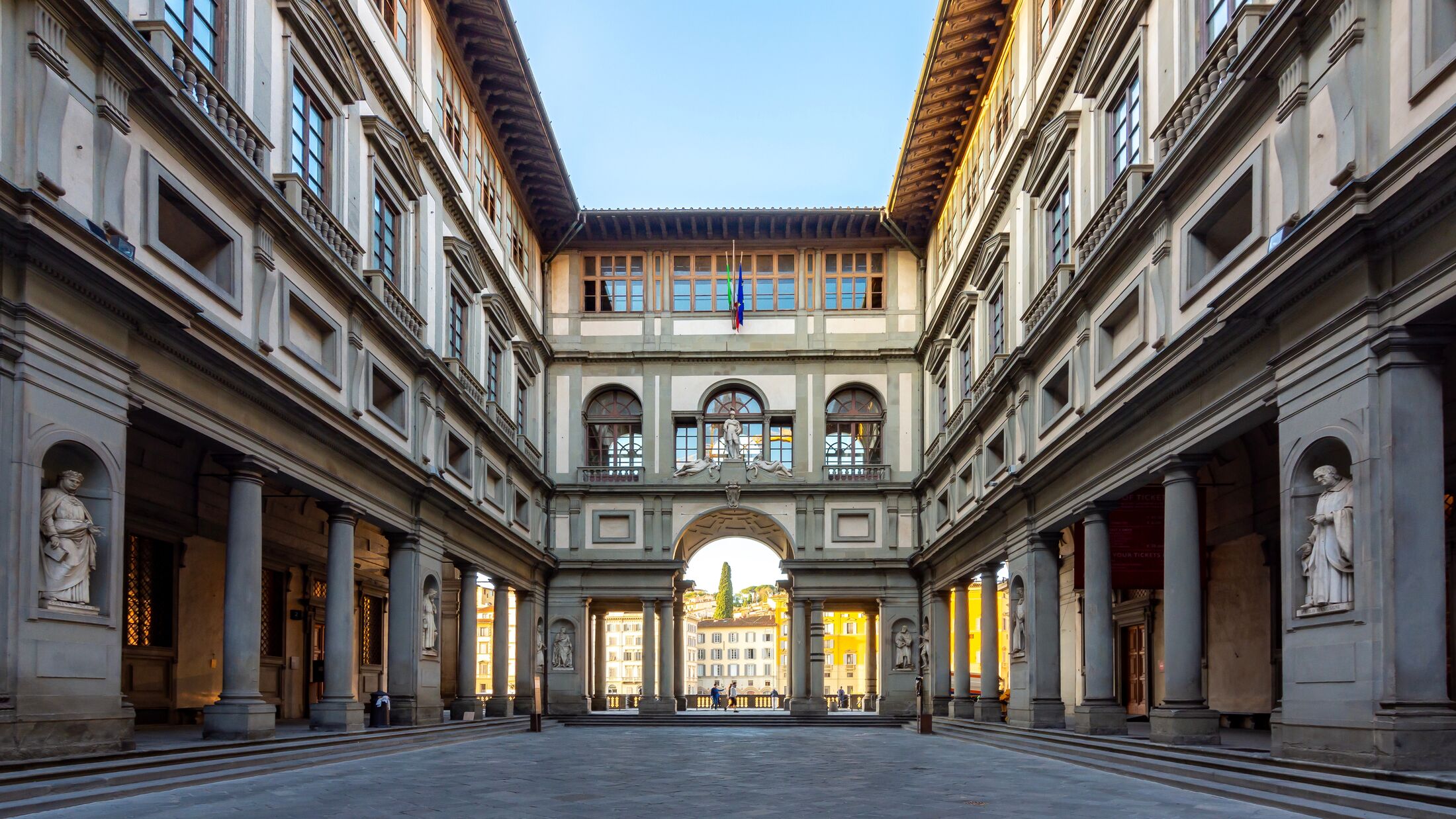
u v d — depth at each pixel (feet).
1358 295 38.60
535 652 126.52
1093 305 68.18
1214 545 80.43
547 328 139.44
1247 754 46.26
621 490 135.74
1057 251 79.97
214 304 52.49
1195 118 53.78
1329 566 39.99
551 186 126.72
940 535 114.32
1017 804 40.47
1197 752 49.88
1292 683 42.39
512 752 73.72
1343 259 38.88
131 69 44.42
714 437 138.62
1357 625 38.09
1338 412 39.75
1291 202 43.65
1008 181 89.86
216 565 81.82
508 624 115.14
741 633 458.91
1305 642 41.45
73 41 41.68
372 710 75.56
